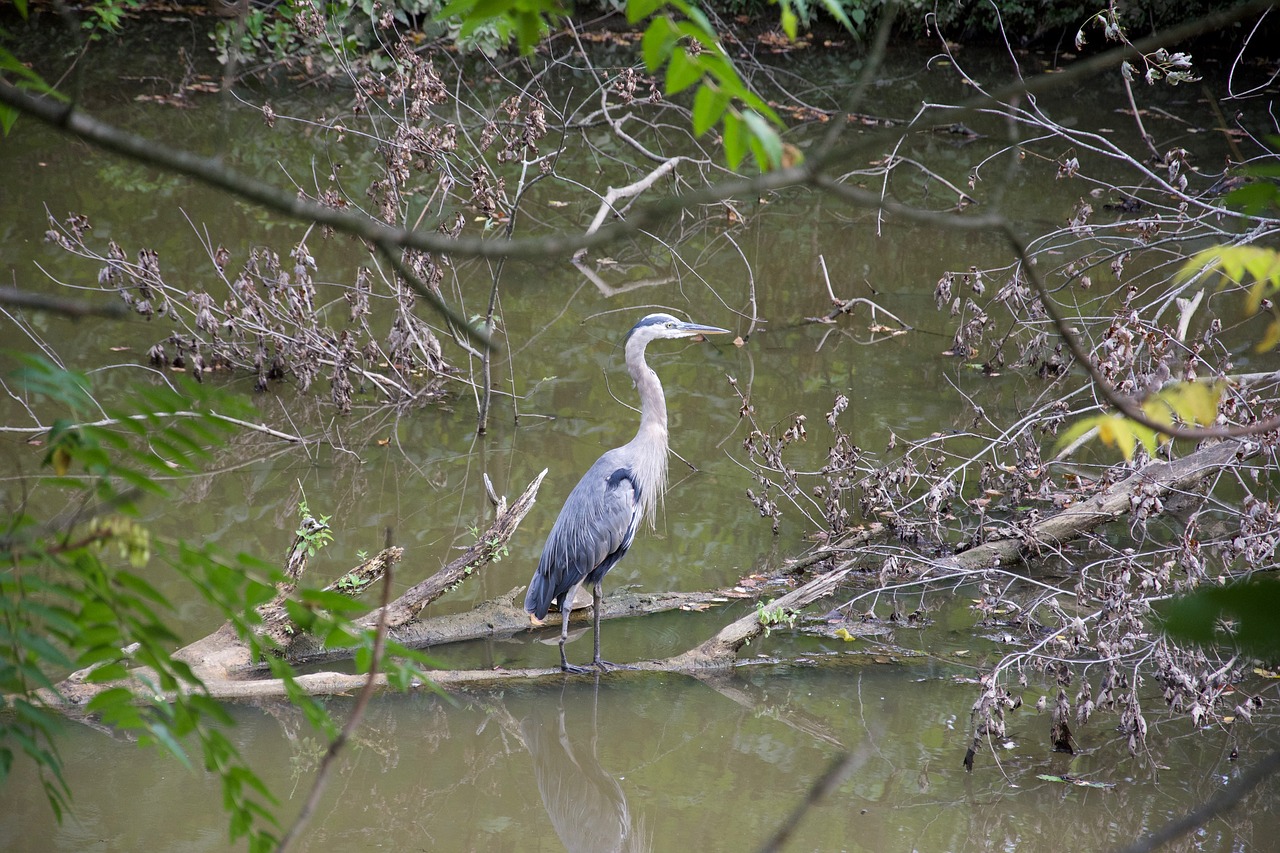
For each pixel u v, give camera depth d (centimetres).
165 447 256
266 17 2680
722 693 1000
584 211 2216
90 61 2912
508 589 1161
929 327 1814
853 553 1242
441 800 843
